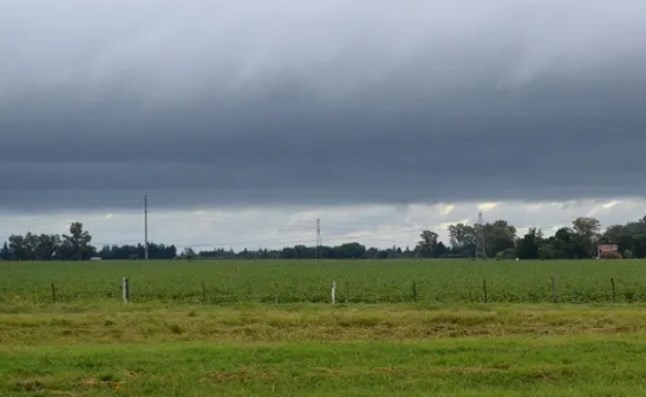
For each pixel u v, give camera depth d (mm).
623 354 18859
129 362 18047
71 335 25500
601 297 45688
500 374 16500
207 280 68188
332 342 22672
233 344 22219
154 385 15812
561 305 35281
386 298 45219
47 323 27109
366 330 26750
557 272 82312
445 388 15289
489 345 20484
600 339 21453
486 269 94625
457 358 18328
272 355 18922
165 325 26797
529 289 51406
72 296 48375
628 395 14461
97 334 25578
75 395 15195
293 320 27703
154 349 20266
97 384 15977
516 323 27656
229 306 35281
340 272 86750
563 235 177500
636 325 26531
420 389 15211
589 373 16656
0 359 18453
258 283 61875
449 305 34719
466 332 26297
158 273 88938
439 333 26266
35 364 17781
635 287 53281
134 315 29031
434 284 58281
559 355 18672
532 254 177375
